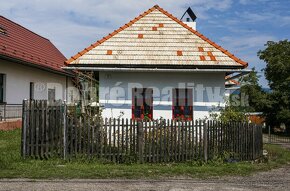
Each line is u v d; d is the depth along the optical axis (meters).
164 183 8.41
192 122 11.43
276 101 35.53
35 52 25.75
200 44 15.05
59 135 10.69
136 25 15.90
